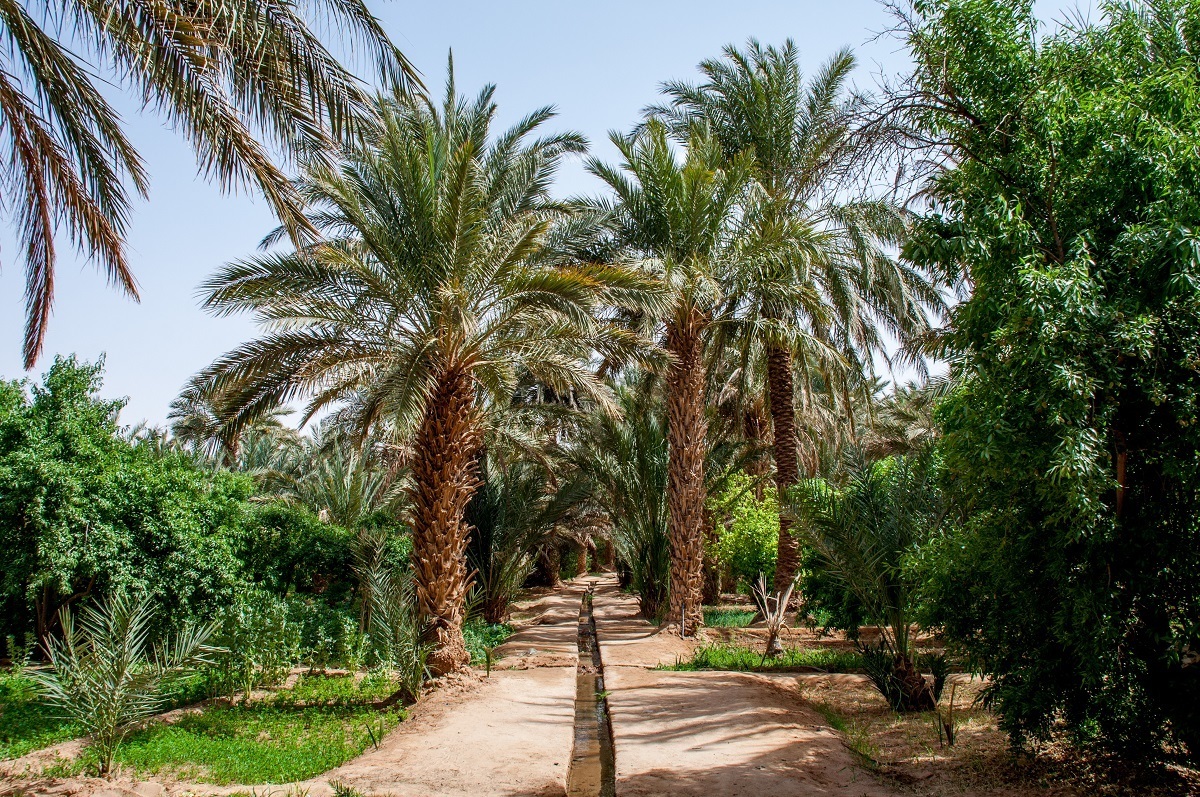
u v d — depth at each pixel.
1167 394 4.65
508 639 15.09
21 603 10.77
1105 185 5.09
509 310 10.36
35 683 9.06
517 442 18.59
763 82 15.65
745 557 19.17
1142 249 4.61
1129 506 5.05
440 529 10.20
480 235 9.81
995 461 4.94
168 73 5.66
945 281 5.95
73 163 6.84
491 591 18.00
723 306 15.64
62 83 6.27
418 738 7.01
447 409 10.35
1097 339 4.53
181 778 5.79
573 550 35.78
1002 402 4.88
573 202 14.45
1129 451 4.99
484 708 8.26
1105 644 4.82
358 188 10.29
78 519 9.42
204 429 10.22
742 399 18.36
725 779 5.58
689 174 13.30
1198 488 4.65
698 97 16.31
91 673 5.86
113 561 9.59
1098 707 5.24
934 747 6.65
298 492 20.84
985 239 5.31
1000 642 5.66
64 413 10.57
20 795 4.93
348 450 19.36
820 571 10.27
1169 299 4.57
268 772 5.98
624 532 19.72
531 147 13.38
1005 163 5.52
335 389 11.70
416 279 9.91
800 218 13.54
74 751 6.51
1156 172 4.80
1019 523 5.29
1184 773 5.35
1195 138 4.80
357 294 9.90
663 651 12.66
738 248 13.70
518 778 5.81
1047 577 5.25
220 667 9.25
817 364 15.38
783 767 5.85
